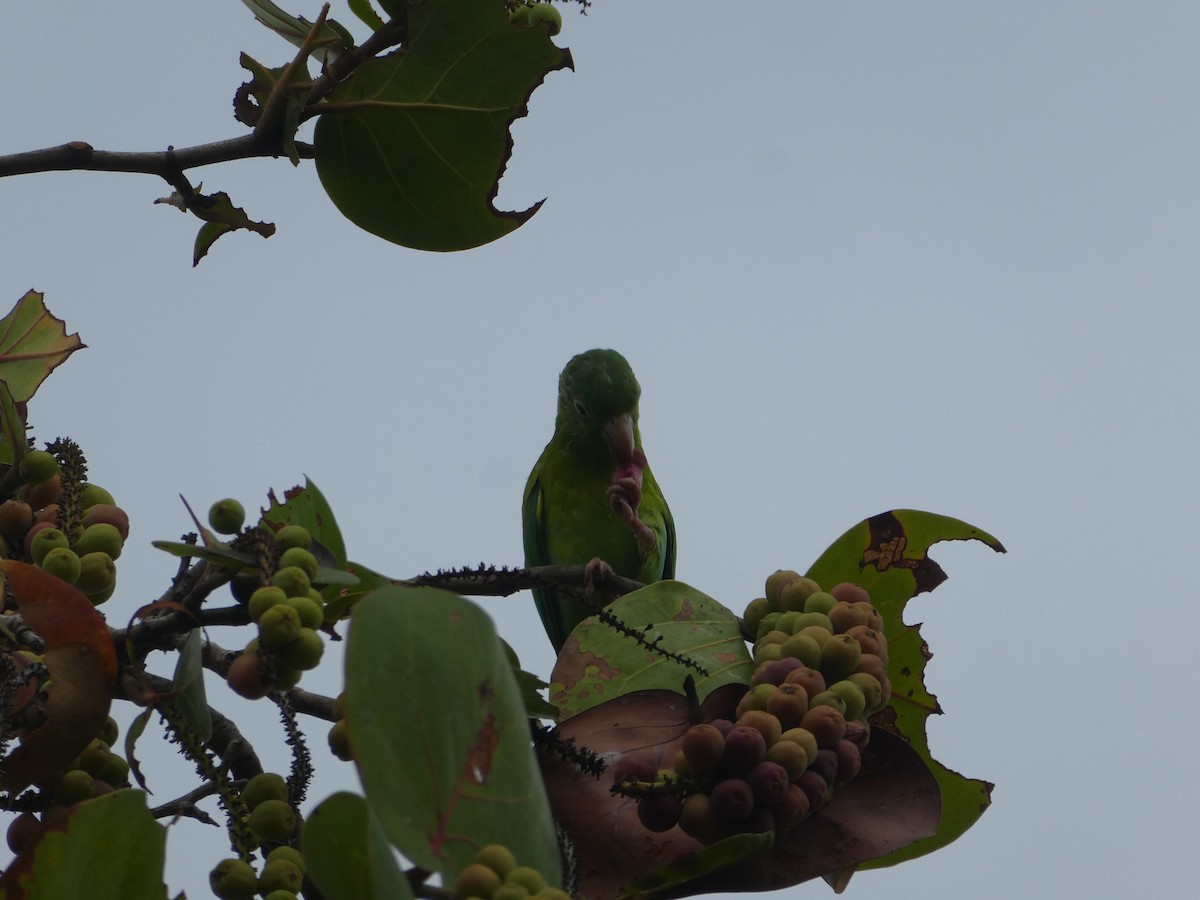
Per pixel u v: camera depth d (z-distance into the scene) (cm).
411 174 596
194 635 402
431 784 286
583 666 518
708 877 426
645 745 476
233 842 383
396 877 265
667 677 514
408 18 571
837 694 460
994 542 568
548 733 444
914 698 560
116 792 338
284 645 356
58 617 382
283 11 579
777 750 428
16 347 559
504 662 312
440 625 299
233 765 443
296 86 568
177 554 379
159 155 565
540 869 295
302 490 439
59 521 449
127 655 410
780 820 425
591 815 446
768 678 472
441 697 292
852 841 441
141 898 339
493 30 573
